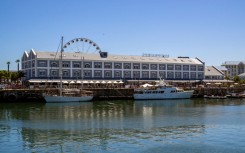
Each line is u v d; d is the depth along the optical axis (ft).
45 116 278.46
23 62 577.84
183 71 613.52
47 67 512.63
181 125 233.35
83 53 560.61
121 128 220.43
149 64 583.58
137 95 462.19
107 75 552.41
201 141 181.27
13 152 160.56
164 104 399.85
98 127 224.53
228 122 247.50
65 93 418.51
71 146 171.01
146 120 257.55
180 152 160.04
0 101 405.18
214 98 504.84
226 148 166.71
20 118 266.36
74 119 261.65
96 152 159.94
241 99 490.90
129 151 161.58
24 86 462.19
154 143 176.96
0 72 624.59
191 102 432.25
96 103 406.21
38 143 178.09
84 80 531.50
